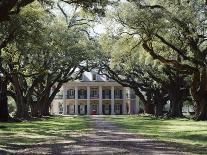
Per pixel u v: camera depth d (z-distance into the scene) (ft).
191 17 111.96
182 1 112.16
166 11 112.16
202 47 147.95
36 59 167.43
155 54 128.26
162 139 85.87
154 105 294.25
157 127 134.82
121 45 131.95
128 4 116.26
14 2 62.23
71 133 104.37
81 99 431.84
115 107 434.71
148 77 244.63
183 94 225.15
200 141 81.92
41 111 231.09
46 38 143.43
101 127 135.23
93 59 225.97
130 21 114.93
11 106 330.75
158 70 206.59
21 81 196.95
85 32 189.47
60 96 455.22
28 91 203.10
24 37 117.39
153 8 114.83
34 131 111.65
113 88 432.25
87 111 431.84
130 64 211.61
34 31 119.03
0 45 116.26
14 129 118.62
